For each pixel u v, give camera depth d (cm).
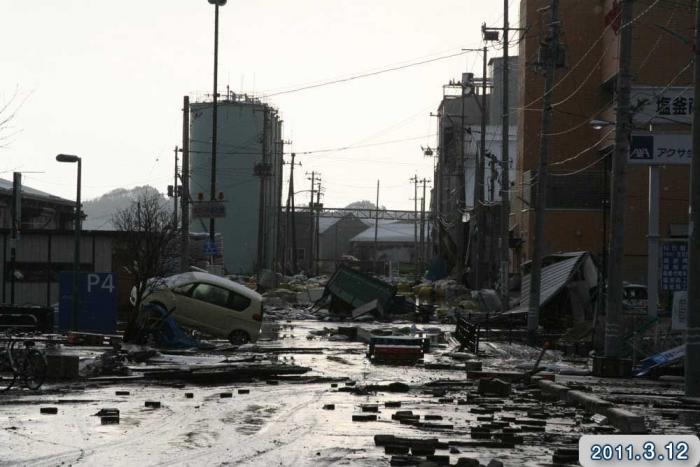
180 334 3700
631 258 7662
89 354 3088
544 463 1318
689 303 2384
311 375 2775
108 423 1688
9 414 1816
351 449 1423
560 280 5119
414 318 6488
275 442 1492
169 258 5775
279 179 13350
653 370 2945
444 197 14662
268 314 6681
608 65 7969
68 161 4041
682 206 7625
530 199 8206
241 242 13112
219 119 13025
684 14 7469
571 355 3841
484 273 9106
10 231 5416
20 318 4362
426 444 1403
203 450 1404
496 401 2136
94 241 5494
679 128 6481
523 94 8600
